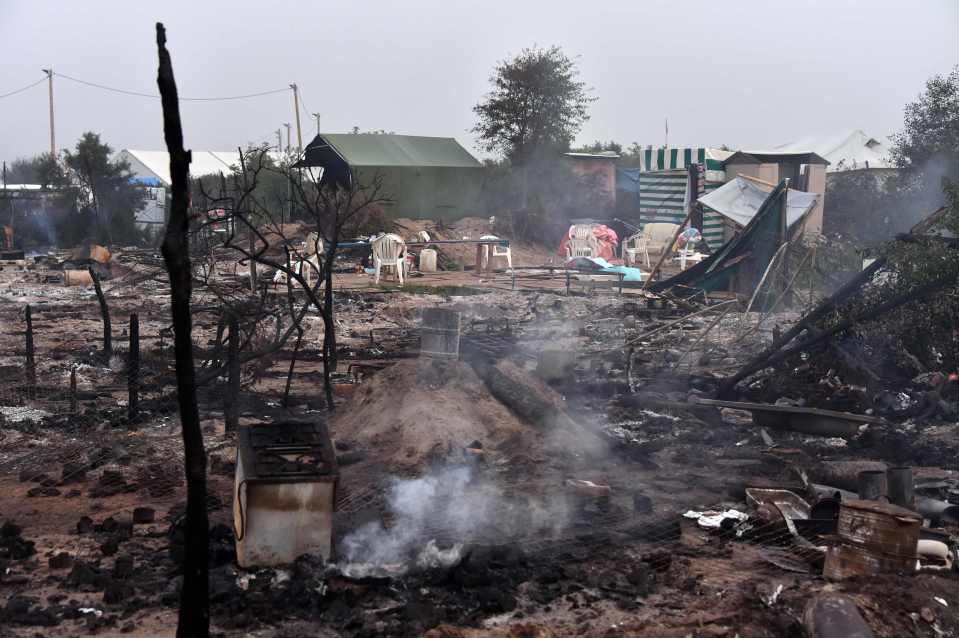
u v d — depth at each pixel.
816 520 8.22
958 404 13.43
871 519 7.01
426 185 44.41
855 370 14.32
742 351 18.39
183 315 5.03
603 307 24.83
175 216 4.98
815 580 7.19
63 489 9.43
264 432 7.37
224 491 9.30
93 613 6.19
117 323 22.09
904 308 14.38
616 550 7.78
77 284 30.47
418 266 36.31
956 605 6.55
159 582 6.78
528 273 34.06
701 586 6.99
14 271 34.28
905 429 12.31
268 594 6.54
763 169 39.78
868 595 6.51
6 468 10.10
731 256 25.59
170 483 9.52
